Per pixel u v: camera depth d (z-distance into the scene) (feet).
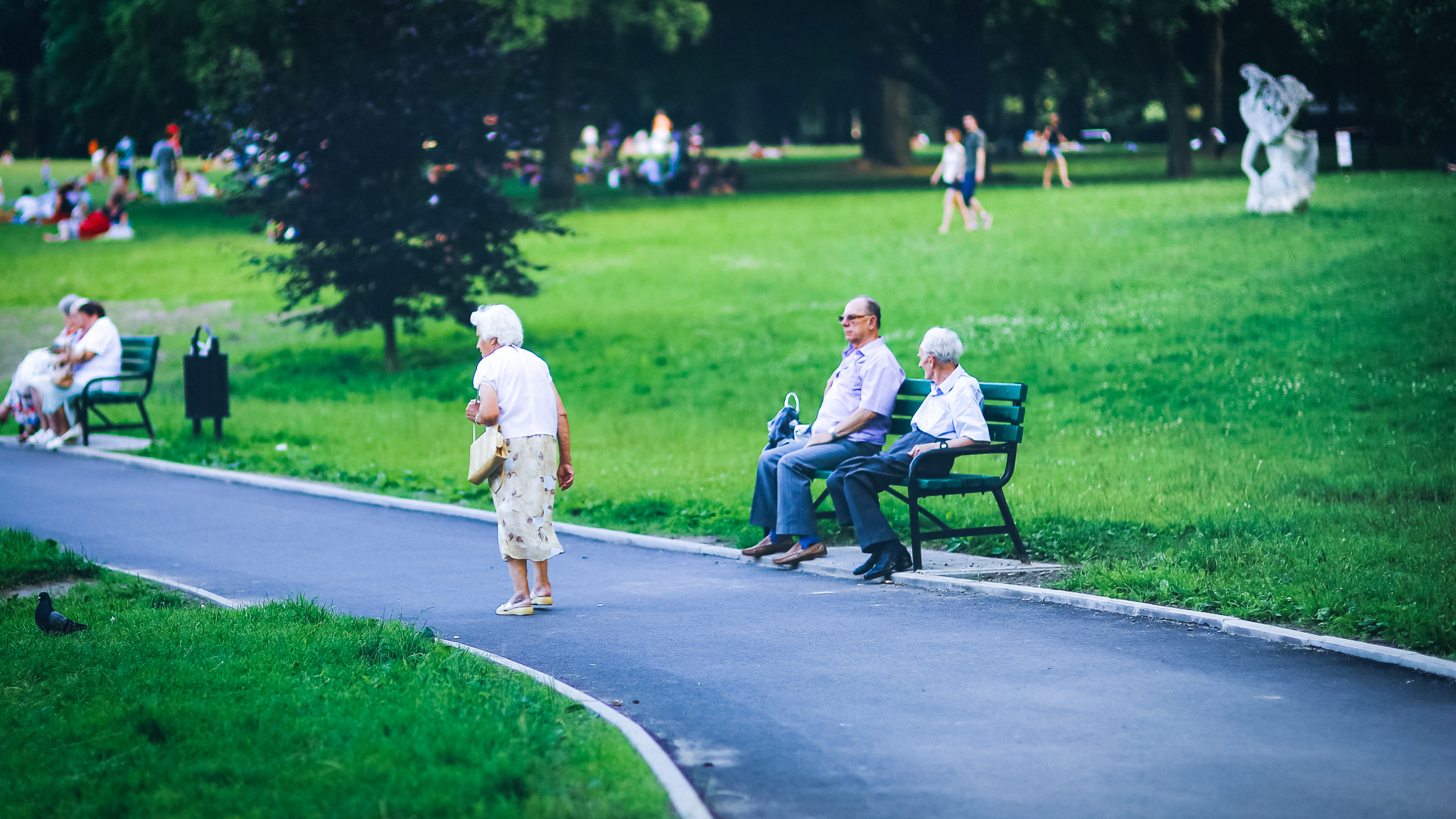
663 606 64.28
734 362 161.17
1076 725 44.19
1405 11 101.14
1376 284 156.25
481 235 171.63
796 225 255.09
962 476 72.54
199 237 286.25
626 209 302.66
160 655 52.21
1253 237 192.44
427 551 79.56
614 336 180.14
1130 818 35.99
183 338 200.85
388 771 38.27
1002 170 384.27
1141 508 82.23
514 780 37.09
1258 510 78.69
